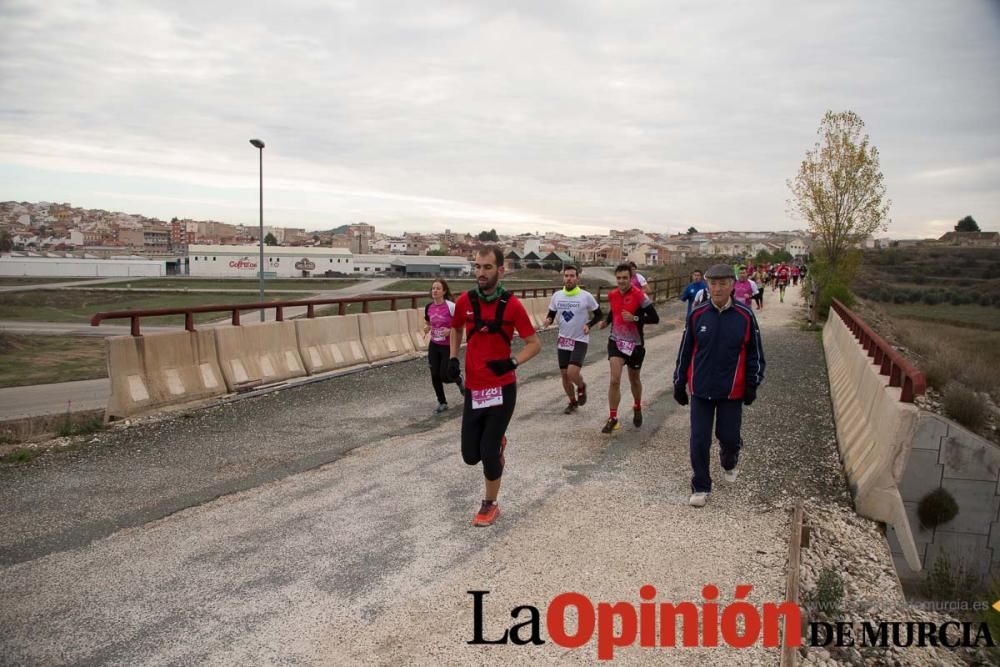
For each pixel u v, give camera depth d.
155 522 4.78
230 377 9.27
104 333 43.62
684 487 5.63
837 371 10.56
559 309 8.05
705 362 5.20
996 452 5.36
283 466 6.15
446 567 4.07
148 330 44.59
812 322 20.81
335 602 3.64
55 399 18.59
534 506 5.12
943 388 11.55
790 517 4.96
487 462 4.69
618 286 7.34
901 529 4.95
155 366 8.33
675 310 25.77
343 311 12.20
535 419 8.17
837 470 6.26
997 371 13.62
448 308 8.40
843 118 20.95
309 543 4.42
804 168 21.59
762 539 4.52
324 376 10.85
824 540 4.62
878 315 26.81
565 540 4.48
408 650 3.19
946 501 5.49
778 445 7.06
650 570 4.04
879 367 7.17
